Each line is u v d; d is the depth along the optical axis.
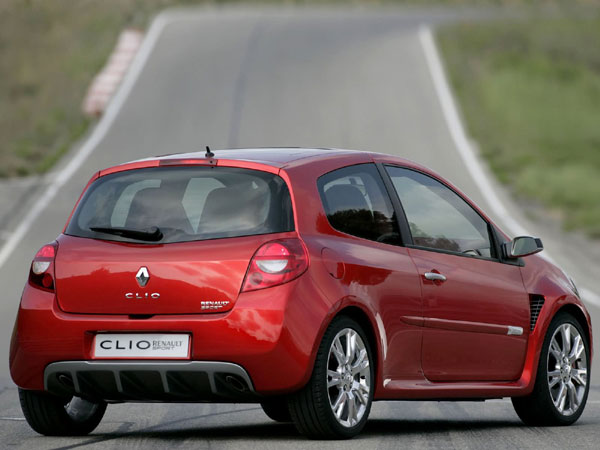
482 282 26.56
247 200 23.28
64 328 23.20
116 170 24.59
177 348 22.47
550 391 27.80
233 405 31.11
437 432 25.31
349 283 23.27
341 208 24.14
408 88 149.75
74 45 179.38
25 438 24.50
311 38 183.12
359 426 23.58
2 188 100.50
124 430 25.81
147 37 182.25
